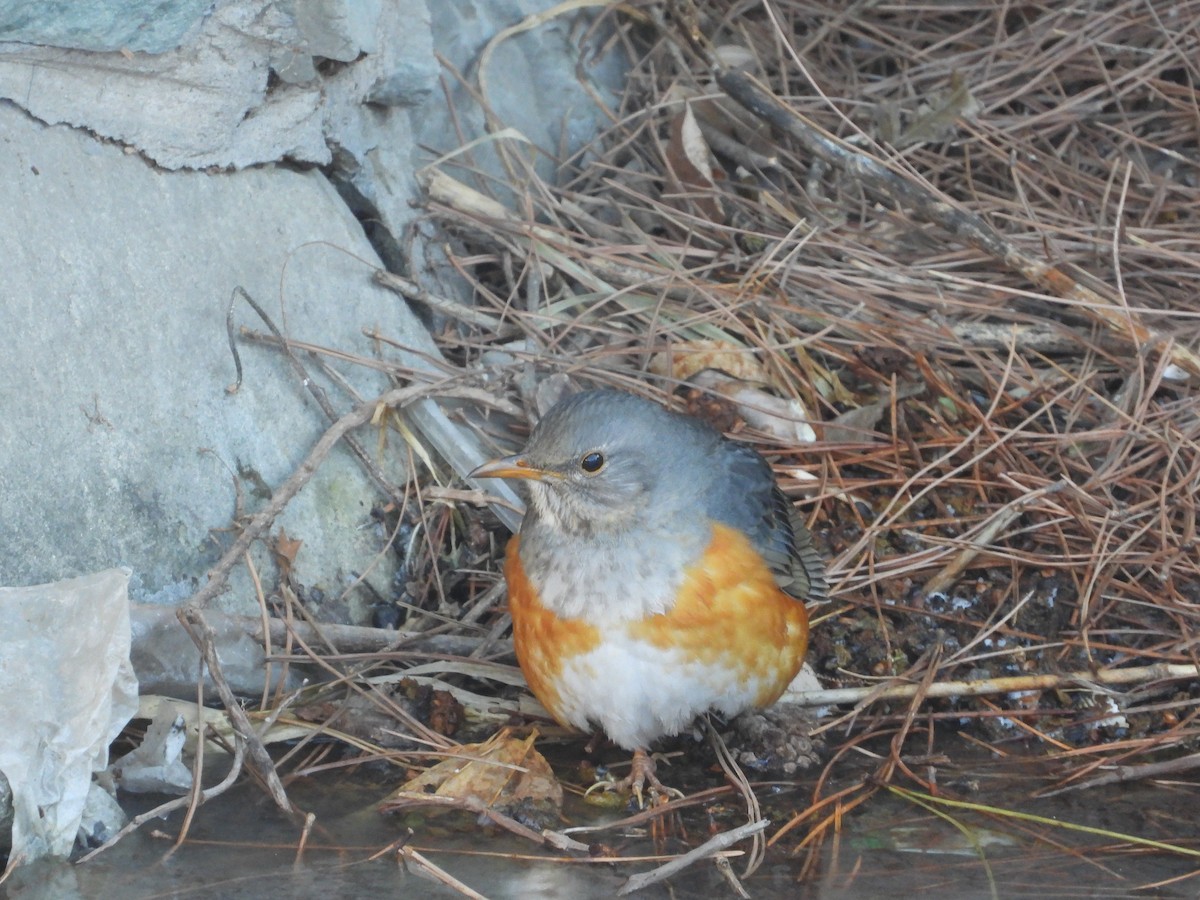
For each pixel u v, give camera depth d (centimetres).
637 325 604
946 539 534
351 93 561
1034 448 565
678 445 418
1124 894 372
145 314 482
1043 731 480
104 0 455
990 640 509
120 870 375
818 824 415
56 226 466
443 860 387
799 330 604
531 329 582
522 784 424
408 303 582
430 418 538
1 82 459
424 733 452
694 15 683
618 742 432
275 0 502
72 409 452
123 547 454
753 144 677
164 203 503
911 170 645
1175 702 484
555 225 638
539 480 413
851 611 518
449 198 606
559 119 675
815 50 725
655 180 664
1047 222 651
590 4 664
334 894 363
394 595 515
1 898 360
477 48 647
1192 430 560
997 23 729
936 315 608
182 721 418
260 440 500
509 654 486
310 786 428
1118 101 692
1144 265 633
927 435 572
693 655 408
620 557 406
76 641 398
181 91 498
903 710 485
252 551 483
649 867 387
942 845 402
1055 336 598
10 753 382
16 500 430
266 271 527
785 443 562
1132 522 536
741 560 411
